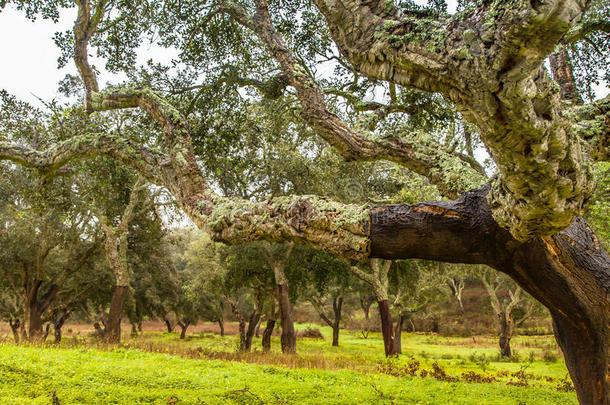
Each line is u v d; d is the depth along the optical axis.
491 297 22.31
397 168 12.62
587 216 8.28
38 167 5.26
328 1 1.71
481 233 2.49
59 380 7.18
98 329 25.50
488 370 15.27
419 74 1.59
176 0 6.18
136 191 18.33
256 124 7.57
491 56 1.29
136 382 7.68
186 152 3.75
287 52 4.20
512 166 1.60
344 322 46.66
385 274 18.47
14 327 22.92
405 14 1.67
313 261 17.34
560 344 3.23
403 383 9.96
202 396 6.96
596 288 2.71
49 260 22.83
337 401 7.38
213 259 21.48
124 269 18.19
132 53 6.82
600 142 2.75
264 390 7.79
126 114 7.02
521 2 1.13
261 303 21.17
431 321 40.75
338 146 4.08
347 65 6.86
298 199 2.84
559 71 4.39
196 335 35.19
